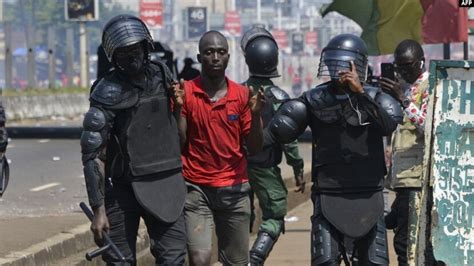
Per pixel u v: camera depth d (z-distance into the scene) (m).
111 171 9.64
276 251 15.77
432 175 10.07
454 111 10.05
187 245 10.34
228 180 10.38
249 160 12.73
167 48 30.17
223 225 10.55
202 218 10.38
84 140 9.45
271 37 13.08
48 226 13.99
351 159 10.20
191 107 10.27
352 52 10.09
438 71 10.06
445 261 10.05
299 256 15.30
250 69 12.93
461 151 10.07
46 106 59.88
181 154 10.38
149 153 9.60
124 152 9.55
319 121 10.26
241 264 10.68
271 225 12.84
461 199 10.06
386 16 19.20
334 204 10.20
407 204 11.78
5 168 12.66
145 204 9.56
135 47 9.38
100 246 9.56
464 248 10.06
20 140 39.62
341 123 10.18
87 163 9.43
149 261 13.23
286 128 10.34
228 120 10.31
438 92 10.07
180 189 9.77
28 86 63.09
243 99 10.36
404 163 11.73
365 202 10.21
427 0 19.00
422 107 11.56
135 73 9.49
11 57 59.31
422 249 10.23
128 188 9.67
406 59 11.70
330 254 10.18
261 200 12.84
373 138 10.23
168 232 9.70
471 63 10.00
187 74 29.70
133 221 9.72
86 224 14.18
